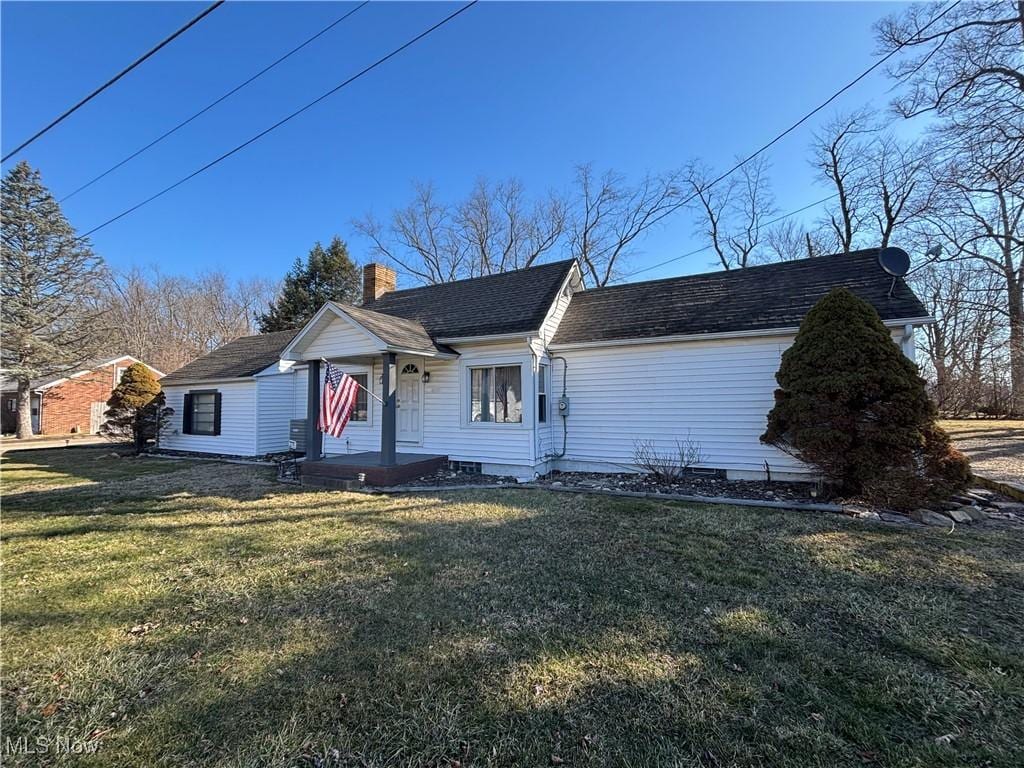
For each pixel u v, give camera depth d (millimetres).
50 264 22688
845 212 21891
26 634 3082
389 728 2131
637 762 1910
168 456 13820
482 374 9711
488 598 3545
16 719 2234
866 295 7793
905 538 4809
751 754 1947
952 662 2605
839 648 2762
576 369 9578
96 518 6234
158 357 37625
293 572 4168
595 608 3342
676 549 4602
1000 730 2082
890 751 1963
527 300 10227
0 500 7535
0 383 24156
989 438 13078
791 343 7785
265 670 2617
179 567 4332
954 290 19109
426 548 4781
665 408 8773
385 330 8750
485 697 2346
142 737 2102
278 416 13938
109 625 3199
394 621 3188
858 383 6184
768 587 3660
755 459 8039
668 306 9648
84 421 25578
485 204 27156
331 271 28500
